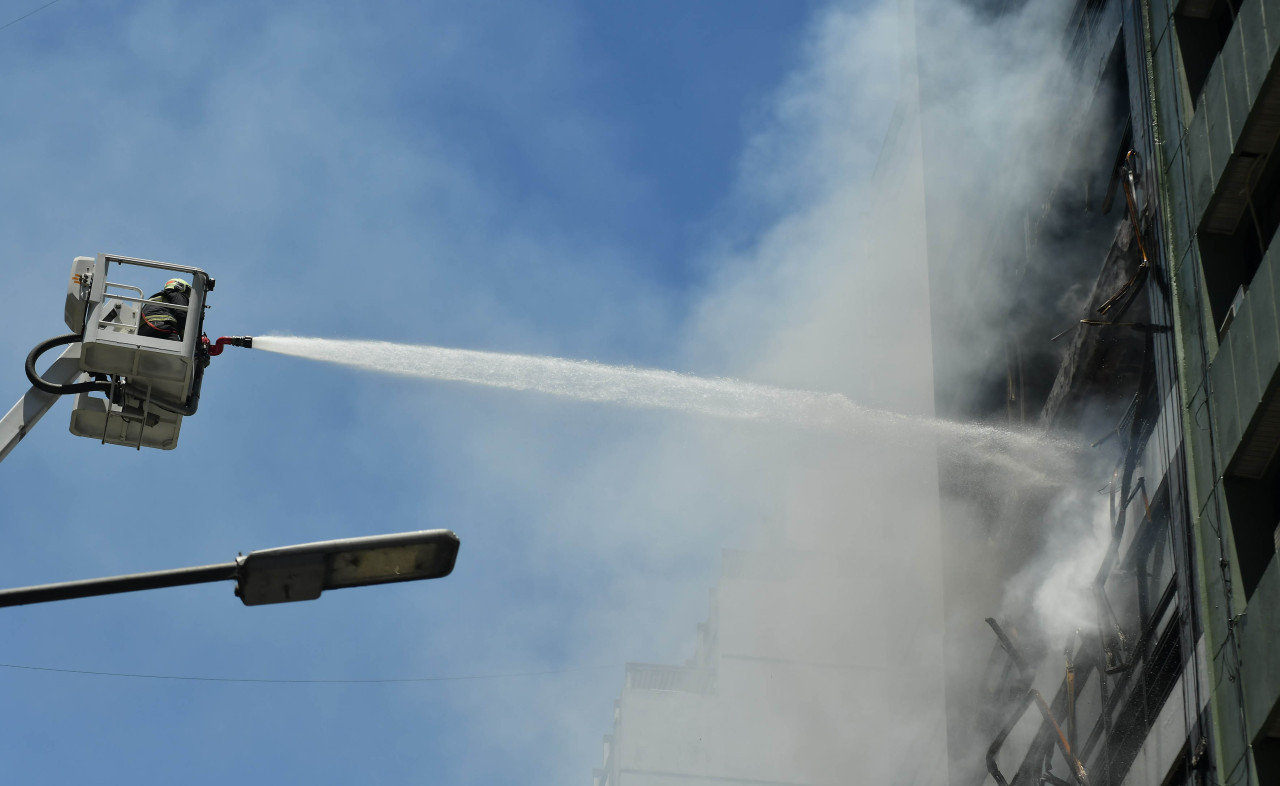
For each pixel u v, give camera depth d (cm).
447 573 952
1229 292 2088
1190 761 1975
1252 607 1827
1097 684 2684
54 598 881
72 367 1342
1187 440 2069
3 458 1284
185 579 903
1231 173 2038
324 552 915
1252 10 1997
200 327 1350
